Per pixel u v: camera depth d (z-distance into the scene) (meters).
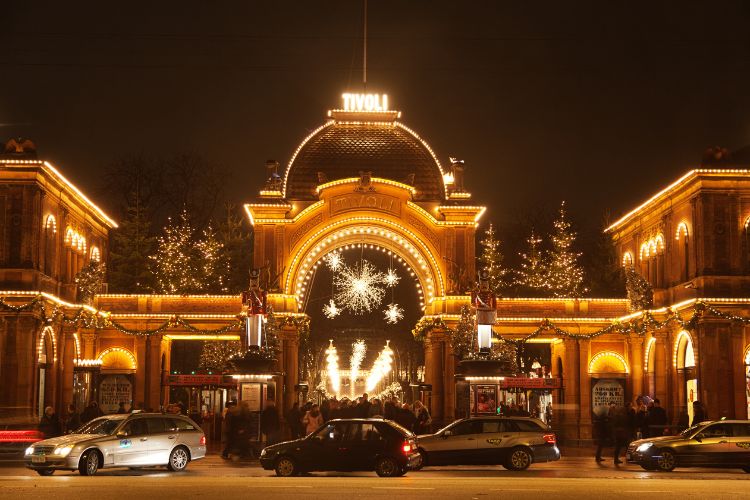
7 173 44.88
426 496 21.20
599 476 28.80
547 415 54.56
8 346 43.47
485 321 47.47
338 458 28.50
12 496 20.83
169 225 71.12
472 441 31.41
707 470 32.91
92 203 54.06
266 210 55.31
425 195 56.78
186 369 77.56
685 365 48.53
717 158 46.69
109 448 29.03
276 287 54.44
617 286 61.25
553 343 59.25
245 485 23.91
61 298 49.16
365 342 102.81
